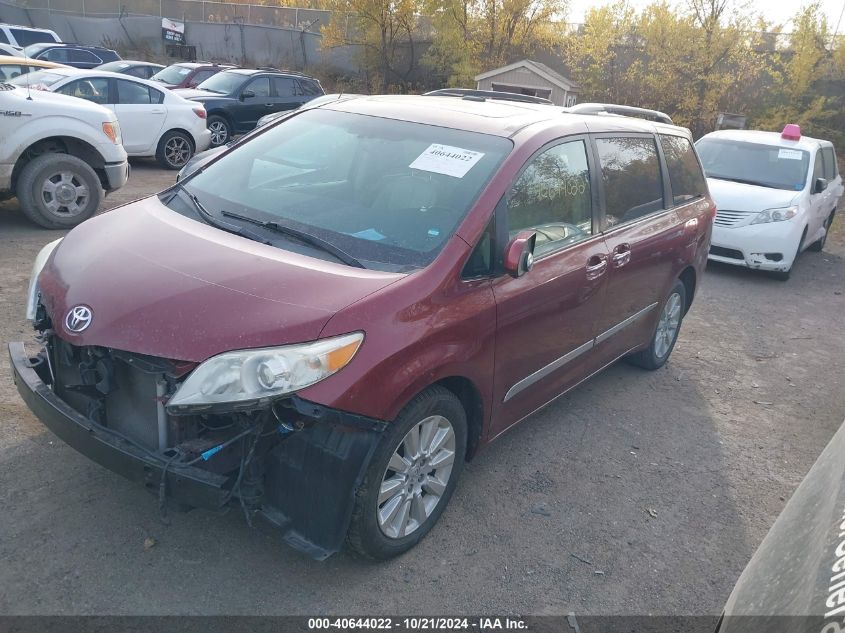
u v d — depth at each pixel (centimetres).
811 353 684
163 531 314
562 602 308
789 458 469
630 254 447
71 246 334
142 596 279
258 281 284
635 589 323
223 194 371
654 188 504
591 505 383
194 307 271
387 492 297
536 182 367
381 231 331
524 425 462
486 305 324
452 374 309
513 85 2398
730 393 565
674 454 453
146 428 284
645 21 2511
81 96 1145
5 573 281
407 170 360
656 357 570
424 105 415
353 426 267
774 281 952
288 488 276
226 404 251
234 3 3462
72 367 301
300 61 3206
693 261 554
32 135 730
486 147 363
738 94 2528
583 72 2720
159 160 1257
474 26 2945
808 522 186
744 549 364
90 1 3253
